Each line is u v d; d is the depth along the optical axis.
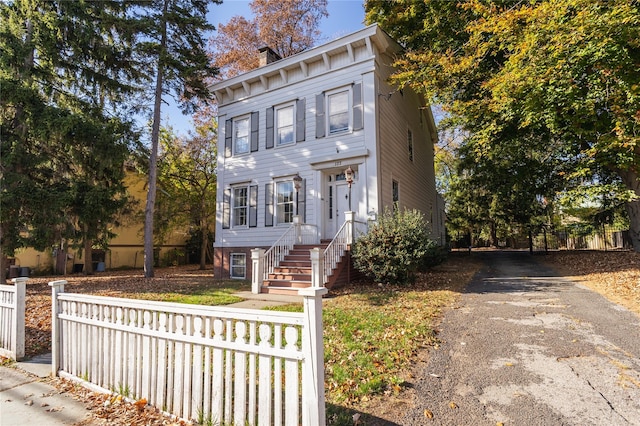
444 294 8.32
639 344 4.64
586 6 7.40
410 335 5.16
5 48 11.18
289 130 13.73
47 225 11.40
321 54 12.77
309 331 2.47
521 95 9.25
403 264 9.38
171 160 21.83
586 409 3.10
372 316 6.35
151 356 3.36
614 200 14.48
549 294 7.94
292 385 2.52
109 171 13.87
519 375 3.80
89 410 3.35
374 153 11.62
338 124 12.55
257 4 21.47
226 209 14.95
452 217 27.31
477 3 9.94
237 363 2.79
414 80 12.53
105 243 13.92
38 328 6.44
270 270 10.71
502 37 9.51
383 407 3.19
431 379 3.75
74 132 11.63
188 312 3.06
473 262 16.27
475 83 12.42
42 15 11.84
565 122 10.03
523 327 5.50
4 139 11.50
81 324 4.06
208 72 15.62
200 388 2.97
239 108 15.16
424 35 13.84
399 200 13.78
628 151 8.71
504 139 13.34
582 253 15.95
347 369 4.04
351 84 12.30
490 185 18.17
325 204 12.78
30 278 15.52
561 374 3.80
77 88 13.62
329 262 9.80
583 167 10.45
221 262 14.76
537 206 18.89
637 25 7.24
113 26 13.30
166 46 14.60
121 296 9.36
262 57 14.98
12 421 3.14
